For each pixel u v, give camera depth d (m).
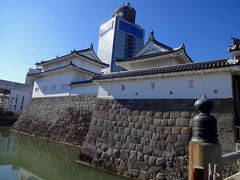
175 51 14.88
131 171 10.77
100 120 13.76
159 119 10.93
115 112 13.15
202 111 1.63
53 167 13.18
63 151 17.06
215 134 1.56
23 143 19.88
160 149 10.23
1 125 33.91
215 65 9.62
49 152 16.73
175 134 10.05
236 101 9.75
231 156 2.54
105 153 12.38
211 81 9.89
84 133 18.53
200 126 1.56
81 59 25.31
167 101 11.05
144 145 10.92
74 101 21.64
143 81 12.47
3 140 20.81
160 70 11.66
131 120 12.09
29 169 12.65
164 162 9.84
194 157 1.54
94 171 12.20
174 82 11.13
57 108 23.48
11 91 39.03
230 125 8.80
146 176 10.16
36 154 16.14
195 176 1.49
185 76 10.79
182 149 9.52
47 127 23.38
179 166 9.30
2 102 41.56
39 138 22.81
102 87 14.67
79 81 23.23
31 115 27.41
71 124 20.44
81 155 13.77
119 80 13.65
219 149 1.53
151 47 18.47
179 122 10.16
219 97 9.46
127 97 12.95
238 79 10.16
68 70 23.98
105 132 13.06
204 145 1.49
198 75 10.37
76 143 18.81
